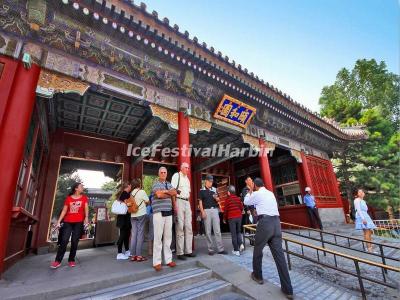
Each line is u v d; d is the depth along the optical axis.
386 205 20.88
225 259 6.68
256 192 5.59
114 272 5.25
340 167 23.52
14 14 6.56
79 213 6.39
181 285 5.00
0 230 5.00
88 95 9.75
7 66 6.23
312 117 16.20
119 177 14.79
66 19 7.26
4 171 5.36
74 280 4.68
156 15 7.79
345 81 43.34
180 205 6.92
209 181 8.05
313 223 14.73
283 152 17.89
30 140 7.74
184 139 9.66
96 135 13.40
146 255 7.43
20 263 6.84
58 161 11.84
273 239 5.12
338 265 7.70
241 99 12.20
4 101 5.90
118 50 8.25
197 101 10.79
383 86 39.22
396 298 5.26
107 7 6.85
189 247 6.84
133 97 8.72
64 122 12.02
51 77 7.04
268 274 5.95
